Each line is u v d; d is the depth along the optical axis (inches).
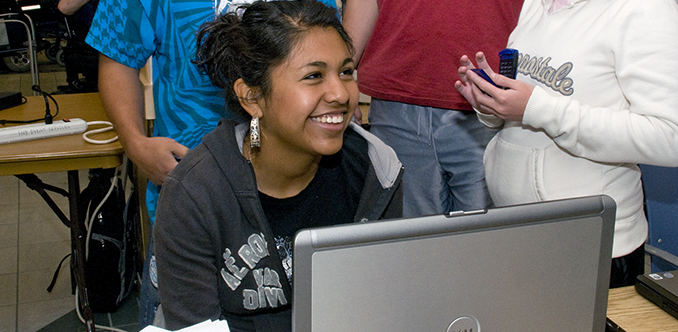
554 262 29.0
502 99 48.6
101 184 90.3
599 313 31.0
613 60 45.9
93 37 57.2
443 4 63.2
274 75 37.4
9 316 92.7
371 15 71.9
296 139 38.9
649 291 40.7
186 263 41.5
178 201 40.3
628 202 50.5
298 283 25.3
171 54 58.6
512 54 49.9
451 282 27.2
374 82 70.8
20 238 121.2
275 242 42.9
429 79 66.4
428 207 74.5
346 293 25.9
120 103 60.7
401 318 27.0
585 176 50.1
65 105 92.3
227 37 39.6
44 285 102.7
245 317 44.5
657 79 42.8
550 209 28.2
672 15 42.8
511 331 29.2
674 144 43.7
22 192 146.4
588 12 47.1
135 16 57.0
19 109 89.0
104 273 91.5
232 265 41.9
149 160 57.4
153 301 53.6
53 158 70.4
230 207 40.6
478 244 27.1
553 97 47.4
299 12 37.4
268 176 43.8
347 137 46.0
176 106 59.9
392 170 44.9
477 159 68.6
